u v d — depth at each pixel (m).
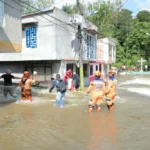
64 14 21.20
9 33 12.48
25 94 13.27
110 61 36.12
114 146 6.23
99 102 10.73
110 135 7.15
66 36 21.70
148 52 59.19
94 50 27.94
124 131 7.57
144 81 30.78
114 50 39.72
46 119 9.20
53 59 20.12
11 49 12.63
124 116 9.73
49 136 7.08
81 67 19.12
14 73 22.73
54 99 14.27
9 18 12.45
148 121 8.90
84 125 8.30
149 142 6.54
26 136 7.10
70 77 19.09
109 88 11.04
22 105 12.19
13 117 9.54
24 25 21.03
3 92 15.52
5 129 7.84
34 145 6.35
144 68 57.38
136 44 59.25
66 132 7.48
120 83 28.36
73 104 12.66
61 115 9.91
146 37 57.19
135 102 13.45
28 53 21.20
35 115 9.90
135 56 58.72
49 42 20.25
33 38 20.94
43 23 20.36
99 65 32.09
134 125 8.31
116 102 13.41
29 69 21.98
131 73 49.22
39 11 21.50
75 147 6.17
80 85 19.14
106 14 54.38
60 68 20.62
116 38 61.50
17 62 22.55
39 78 21.47
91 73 28.62
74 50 22.95
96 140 6.70
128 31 62.03
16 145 6.36
